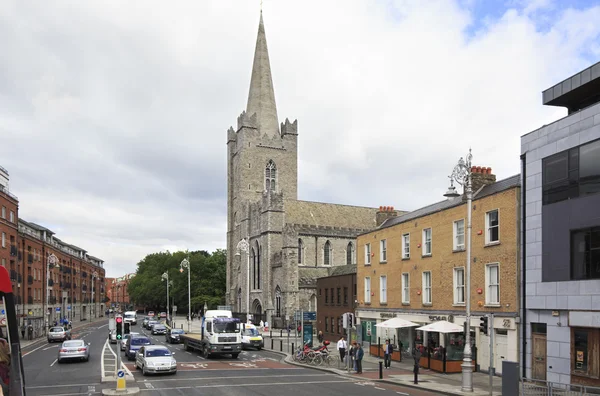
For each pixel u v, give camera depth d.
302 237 87.88
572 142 26.95
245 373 34.19
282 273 84.62
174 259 160.00
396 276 45.41
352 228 93.25
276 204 90.12
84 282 148.25
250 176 102.62
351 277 55.53
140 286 170.00
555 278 27.44
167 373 33.53
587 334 25.34
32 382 30.80
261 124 105.81
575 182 26.62
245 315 93.31
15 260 75.31
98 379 32.00
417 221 42.34
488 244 33.19
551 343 27.44
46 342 66.88
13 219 75.06
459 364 33.72
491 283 33.22
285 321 82.06
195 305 131.75
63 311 109.19
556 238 27.55
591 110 25.92
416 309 41.88
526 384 24.33
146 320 104.00
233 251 107.12
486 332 25.22
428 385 28.28
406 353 43.16
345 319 36.22
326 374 34.12
